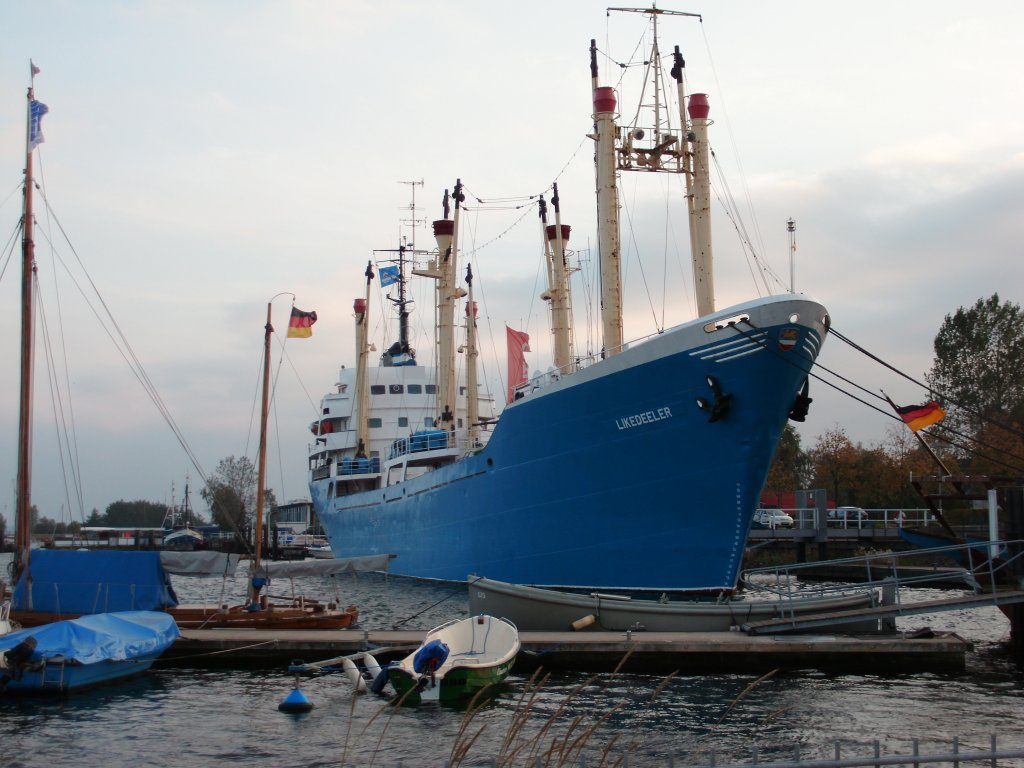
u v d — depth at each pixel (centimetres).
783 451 9062
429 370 7181
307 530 11781
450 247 5509
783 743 1803
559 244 4653
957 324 8362
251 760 1766
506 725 1973
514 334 5131
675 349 2975
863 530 5522
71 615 3005
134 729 1969
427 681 2150
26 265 3272
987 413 7869
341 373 7375
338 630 2919
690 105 3444
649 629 2739
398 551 5312
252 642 2639
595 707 2095
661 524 3105
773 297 2819
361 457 6381
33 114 3334
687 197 3500
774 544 6091
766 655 2484
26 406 3200
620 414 3162
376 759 1758
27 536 3114
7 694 2256
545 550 3553
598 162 3516
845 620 2569
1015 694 2205
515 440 3706
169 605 3111
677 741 1830
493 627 2428
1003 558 2909
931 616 3809
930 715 2006
